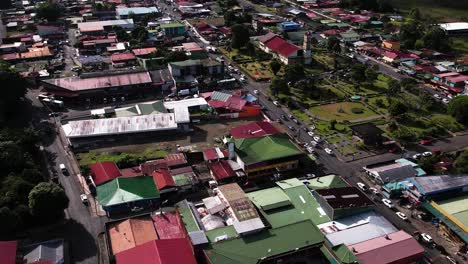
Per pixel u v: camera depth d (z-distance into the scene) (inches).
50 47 6594.5
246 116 4645.7
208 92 5103.3
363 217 2918.3
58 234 2859.3
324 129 4325.8
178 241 2588.6
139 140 4104.3
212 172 3503.9
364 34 7455.7
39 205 2822.3
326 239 2672.2
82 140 4025.6
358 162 3779.5
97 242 2792.8
